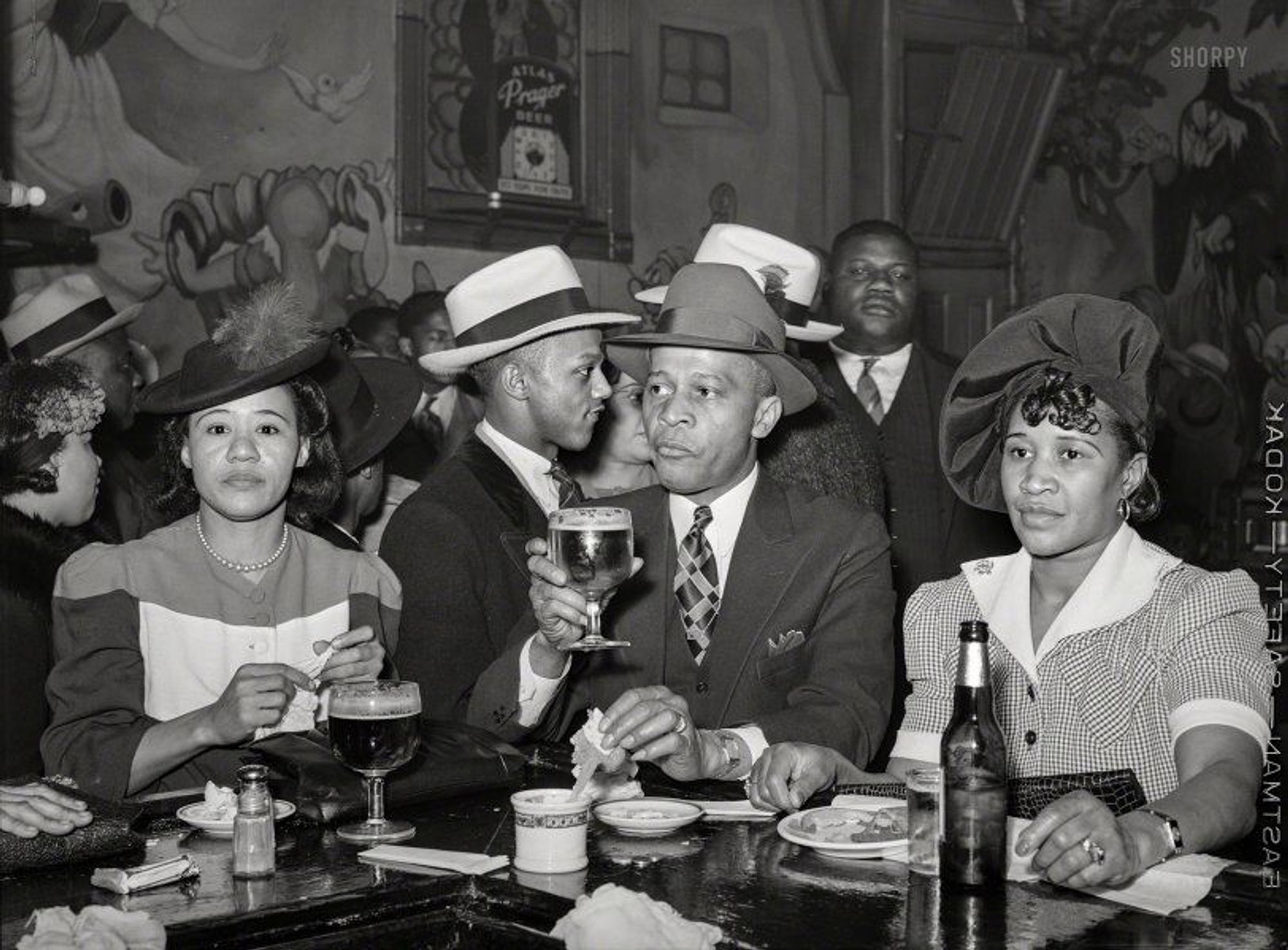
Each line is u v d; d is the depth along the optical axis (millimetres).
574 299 3488
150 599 2633
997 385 2381
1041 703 2398
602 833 2121
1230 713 2154
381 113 6309
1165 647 2285
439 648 2980
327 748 2297
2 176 4988
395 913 1840
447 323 6340
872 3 8023
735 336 2686
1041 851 1812
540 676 2641
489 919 1854
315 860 1975
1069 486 2291
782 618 2805
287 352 2662
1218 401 8836
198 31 5793
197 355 2699
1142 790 2299
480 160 6613
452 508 3131
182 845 2080
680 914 1732
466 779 2346
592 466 4316
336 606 2773
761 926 1692
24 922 1725
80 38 5473
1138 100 9055
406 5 6359
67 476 2990
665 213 7273
